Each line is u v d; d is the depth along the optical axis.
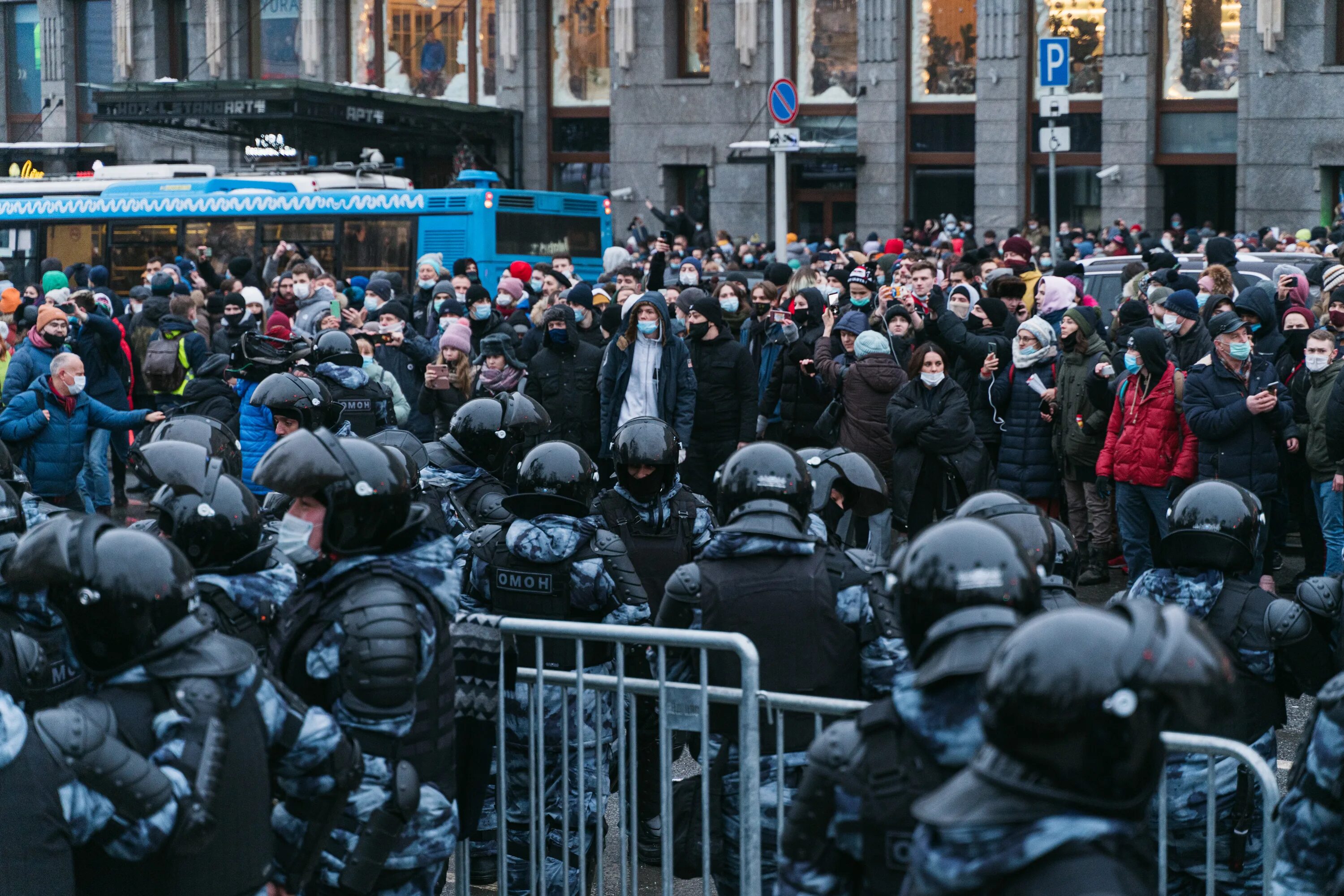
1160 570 4.24
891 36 28.08
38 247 21.89
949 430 8.86
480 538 4.57
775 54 17.89
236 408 9.86
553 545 4.39
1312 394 8.64
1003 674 2.01
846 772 2.46
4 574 2.92
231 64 33.31
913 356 9.11
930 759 2.39
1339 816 2.78
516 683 4.38
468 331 10.23
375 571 3.40
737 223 29.97
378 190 20.36
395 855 3.46
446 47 32.16
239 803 2.86
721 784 4.00
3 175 33.72
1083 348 9.45
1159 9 26.34
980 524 2.47
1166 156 26.59
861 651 3.93
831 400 10.43
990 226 27.73
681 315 11.37
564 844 4.32
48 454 10.22
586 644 4.42
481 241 19.42
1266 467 8.49
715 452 10.34
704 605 3.95
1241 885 3.96
